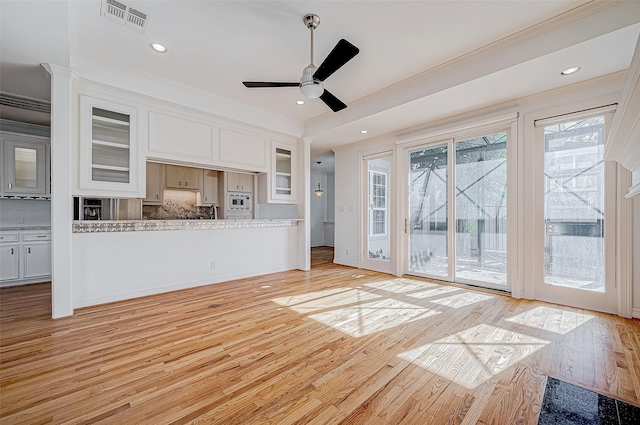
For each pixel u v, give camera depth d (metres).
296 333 2.39
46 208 4.72
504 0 2.06
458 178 3.99
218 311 2.92
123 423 1.36
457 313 2.85
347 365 1.89
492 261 3.68
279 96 3.82
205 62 2.97
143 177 3.40
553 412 1.43
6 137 4.13
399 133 4.59
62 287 2.74
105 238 3.19
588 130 2.93
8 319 2.69
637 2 1.99
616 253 2.76
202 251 3.99
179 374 1.77
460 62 2.87
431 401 1.52
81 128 2.97
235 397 1.56
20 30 2.14
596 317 2.70
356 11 2.19
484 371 1.81
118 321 2.64
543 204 3.19
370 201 5.23
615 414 1.40
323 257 6.86
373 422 1.37
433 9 2.16
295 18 2.28
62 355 2.00
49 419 1.38
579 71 2.62
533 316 2.74
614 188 2.77
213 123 4.04
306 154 5.02
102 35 2.50
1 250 3.98
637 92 0.92
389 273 4.77
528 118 3.24
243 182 5.82
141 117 3.39
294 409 1.46
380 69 3.06
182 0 2.08
